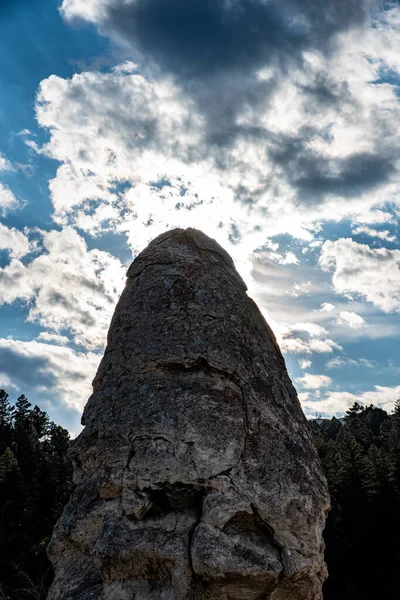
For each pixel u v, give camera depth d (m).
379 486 44.25
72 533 7.17
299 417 7.76
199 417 7.08
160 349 7.55
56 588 7.00
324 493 7.19
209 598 6.50
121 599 6.52
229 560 6.41
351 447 50.59
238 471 6.88
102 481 7.07
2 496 43.94
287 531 6.71
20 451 61.38
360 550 41.59
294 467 7.09
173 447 6.96
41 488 51.34
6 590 28.81
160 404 7.23
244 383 7.47
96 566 6.96
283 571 6.59
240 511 6.71
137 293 8.18
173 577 6.49
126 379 7.61
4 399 72.69
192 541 6.58
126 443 7.15
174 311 7.82
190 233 8.71
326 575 7.14
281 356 8.37
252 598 6.54
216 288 8.11
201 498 6.87
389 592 38.25
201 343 7.56
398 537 41.44
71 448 7.68
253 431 7.18
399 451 45.50
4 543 36.88
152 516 6.86
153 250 8.55
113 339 8.12
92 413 7.65
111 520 6.87
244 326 7.98
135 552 6.59
